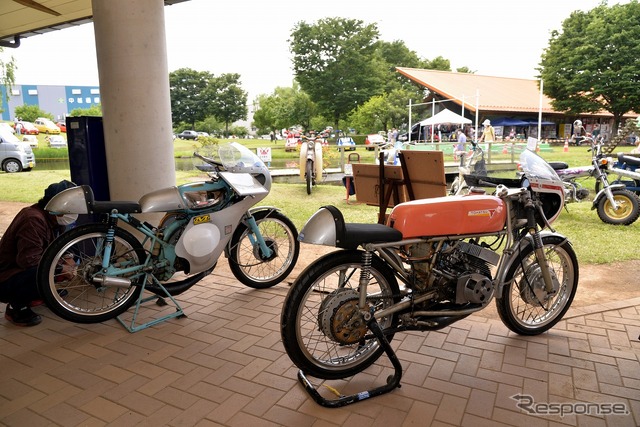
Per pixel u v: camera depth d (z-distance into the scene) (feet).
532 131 126.52
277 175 45.60
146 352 11.21
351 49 137.80
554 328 12.07
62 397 9.36
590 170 24.95
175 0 23.11
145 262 12.65
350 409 8.86
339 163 47.50
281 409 8.89
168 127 16.26
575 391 9.27
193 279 13.80
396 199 14.42
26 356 11.07
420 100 137.69
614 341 11.27
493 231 9.90
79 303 14.17
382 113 129.49
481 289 9.64
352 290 9.25
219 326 12.63
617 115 118.32
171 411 8.87
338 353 10.77
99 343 11.72
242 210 13.88
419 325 9.77
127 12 14.93
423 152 12.80
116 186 16.03
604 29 110.32
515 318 11.29
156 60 15.58
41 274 11.54
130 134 15.57
